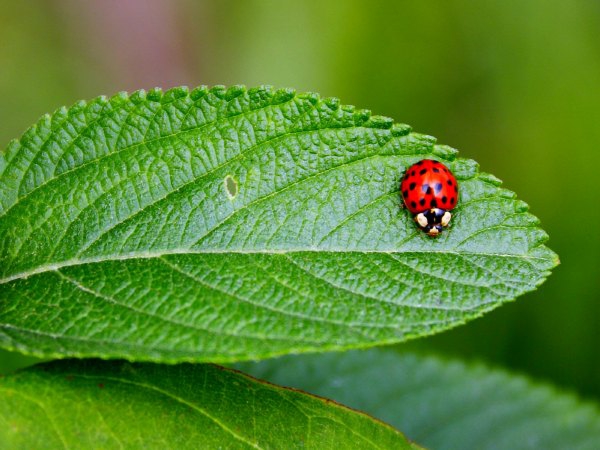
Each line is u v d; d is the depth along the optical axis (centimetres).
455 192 16
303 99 16
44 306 15
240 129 16
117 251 16
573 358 22
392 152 16
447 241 16
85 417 15
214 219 16
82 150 16
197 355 15
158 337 15
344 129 16
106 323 15
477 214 16
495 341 23
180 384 15
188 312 15
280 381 19
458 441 19
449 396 19
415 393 19
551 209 27
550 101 28
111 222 16
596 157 27
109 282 16
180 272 16
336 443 15
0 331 15
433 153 16
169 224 16
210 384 15
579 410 20
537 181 28
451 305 16
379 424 15
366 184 16
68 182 16
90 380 15
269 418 15
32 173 16
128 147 16
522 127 28
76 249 16
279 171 16
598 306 23
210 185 16
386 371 19
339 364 19
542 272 16
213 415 15
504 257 16
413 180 16
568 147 28
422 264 16
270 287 16
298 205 16
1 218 16
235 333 15
